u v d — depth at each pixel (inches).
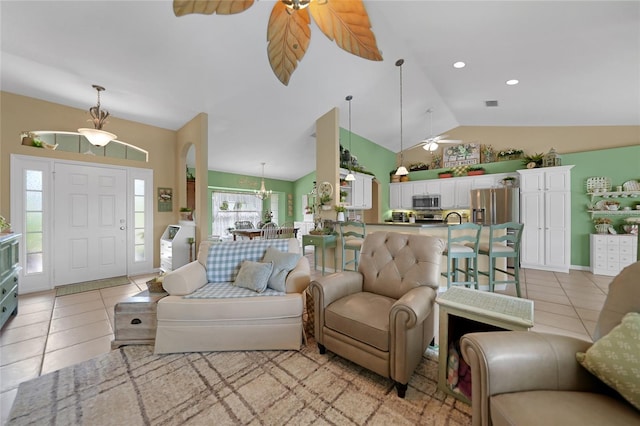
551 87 148.9
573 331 95.3
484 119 230.4
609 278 171.5
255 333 81.8
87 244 158.9
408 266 81.4
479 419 41.4
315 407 59.9
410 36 120.5
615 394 40.4
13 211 134.5
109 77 124.3
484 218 222.8
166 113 165.3
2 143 131.7
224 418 56.7
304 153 266.4
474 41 116.2
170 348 80.4
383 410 58.9
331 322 74.2
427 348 81.1
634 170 182.1
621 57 111.2
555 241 193.8
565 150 213.3
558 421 34.2
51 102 144.5
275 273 93.3
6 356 79.6
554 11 90.0
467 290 71.7
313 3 58.6
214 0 53.1
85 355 80.4
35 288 140.8
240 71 130.9
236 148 230.5
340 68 145.9
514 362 41.1
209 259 102.8
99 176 163.3
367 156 261.7
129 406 60.1
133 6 89.6
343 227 176.1
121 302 84.9
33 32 95.3
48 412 58.0
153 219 184.7
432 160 284.8
